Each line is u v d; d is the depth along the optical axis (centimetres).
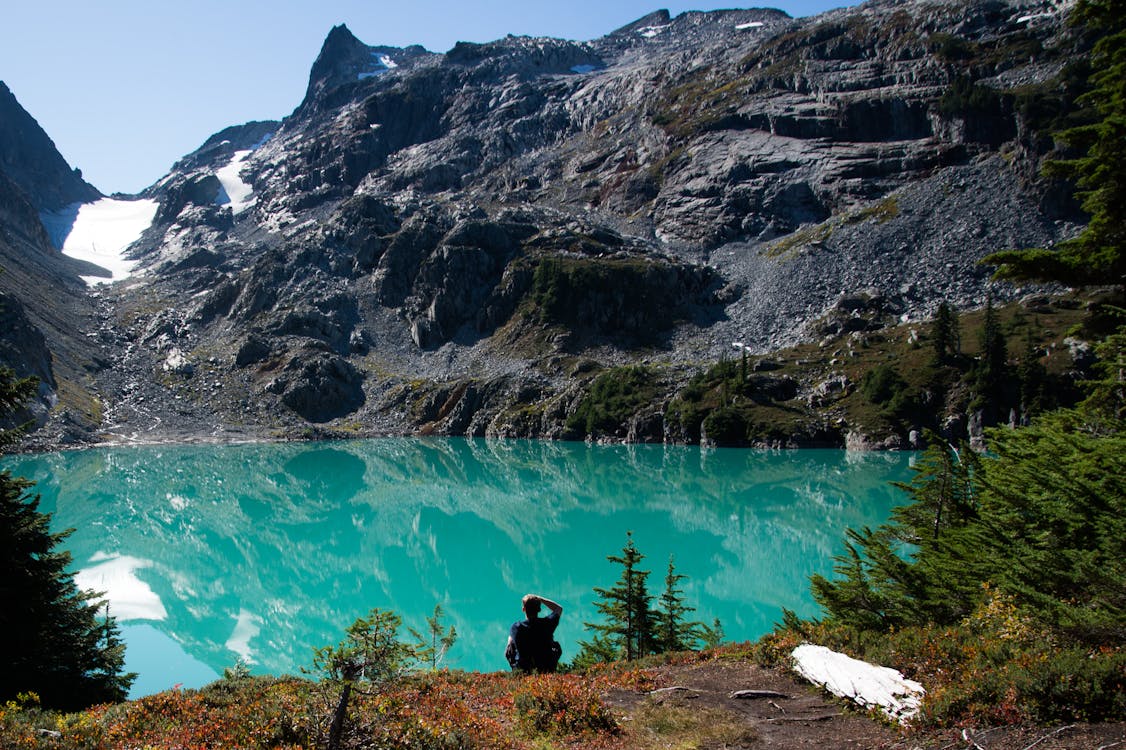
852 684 1258
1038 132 15500
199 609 4447
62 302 18550
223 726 1047
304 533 6575
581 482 9156
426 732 1025
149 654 3678
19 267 18712
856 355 13125
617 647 2969
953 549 2008
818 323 14588
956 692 1075
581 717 1198
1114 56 1867
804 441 11506
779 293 16238
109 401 14638
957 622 1798
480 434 14838
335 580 5062
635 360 15662
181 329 18362
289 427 14850
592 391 14275
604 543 5944
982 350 11394
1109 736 892
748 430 11988
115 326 18225
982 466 2275
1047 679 1012
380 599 4572
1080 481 1419
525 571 5166
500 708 1312
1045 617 1287
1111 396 1891
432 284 18575
